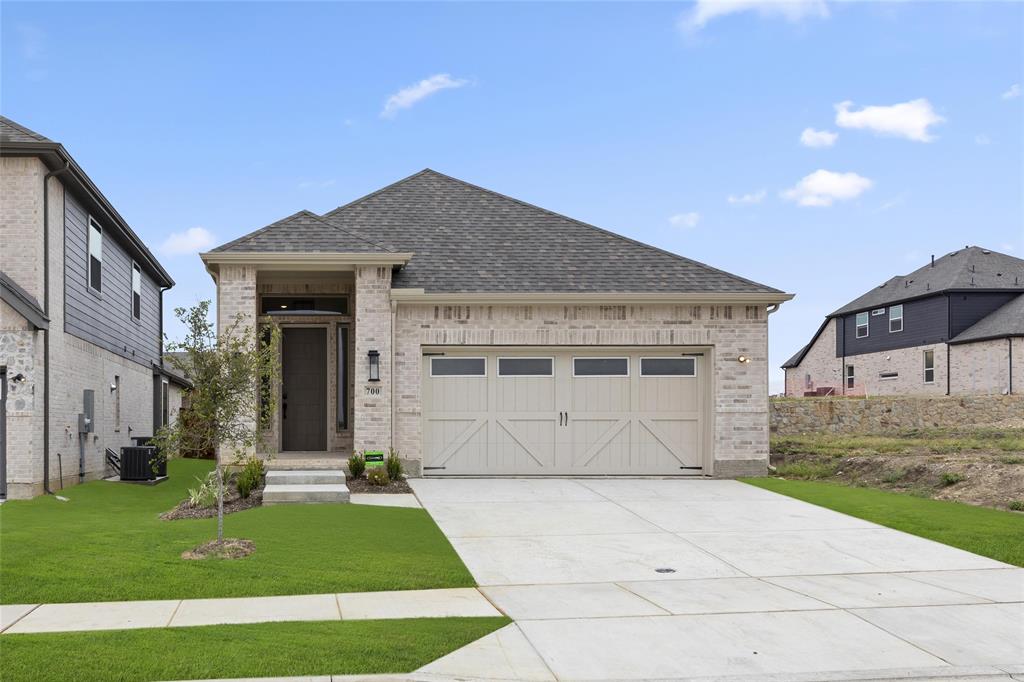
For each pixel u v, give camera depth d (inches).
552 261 722.8
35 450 558.9
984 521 467.2
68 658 239.6
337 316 719.1
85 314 675.4
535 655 251.4
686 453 690.2
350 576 340.5
